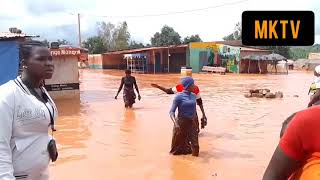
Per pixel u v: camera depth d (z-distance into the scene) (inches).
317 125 75.0
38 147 117.5
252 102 705.6
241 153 339.0
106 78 1455.5
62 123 488.4
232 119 514.9
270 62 1989.4
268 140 389.4
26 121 114.1
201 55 1881.2
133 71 1975.9
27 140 115.5
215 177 275.6
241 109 612.4
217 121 499.2
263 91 798.5
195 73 1798.7
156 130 442.0
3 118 110.0
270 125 472.1
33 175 117.6
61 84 741.3
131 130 442.6
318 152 75.2
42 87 126.5
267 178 81.6
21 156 114.6
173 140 333.1
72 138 402.0
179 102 326.6
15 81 116.0
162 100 733.9
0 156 108.1
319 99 95.9
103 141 387.9
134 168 296.7
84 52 1155.3
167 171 289.0
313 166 75.4
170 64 2016.5
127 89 625.6
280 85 1114.7
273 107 636.7
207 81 1282.0
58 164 307.9
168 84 1170.0
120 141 386.9
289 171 80.0
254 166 301.0
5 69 539.8
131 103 627.5
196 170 291.1
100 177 276.2
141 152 343.9
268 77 1518.2
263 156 329.7
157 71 2006.6
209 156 329.4
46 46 123.6
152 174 282.5
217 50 1876.2
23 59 120.1
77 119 517.3
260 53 1937.7
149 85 1121.4
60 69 738.8
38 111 116.2
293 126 77.8
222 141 385.1
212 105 663.1
